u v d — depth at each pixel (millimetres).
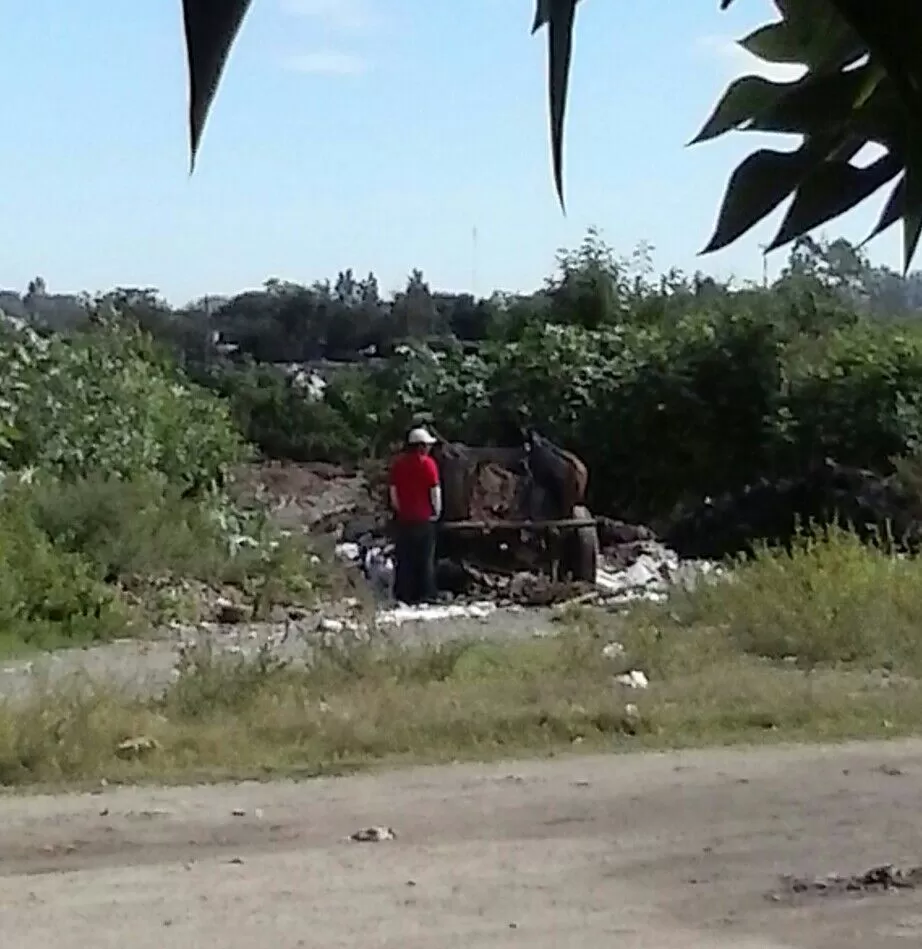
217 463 25125
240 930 7766
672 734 12344
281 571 20391
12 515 18984
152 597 18938
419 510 21109
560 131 1742
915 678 14641
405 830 9680
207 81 1600
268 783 10914
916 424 29000
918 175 1960
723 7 2039
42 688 12562
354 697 13180
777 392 30422
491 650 15836
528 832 9633
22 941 7586
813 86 2029
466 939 7633
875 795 10516
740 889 8430
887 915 7969
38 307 24656
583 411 31969
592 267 35656
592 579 22953
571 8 1733
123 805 10320
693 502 31016
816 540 20172
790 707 13039
